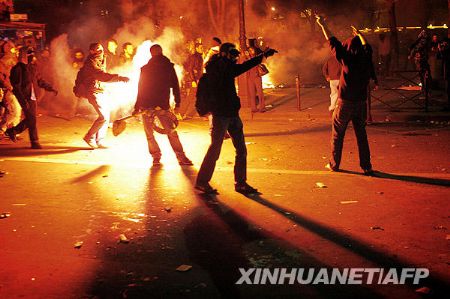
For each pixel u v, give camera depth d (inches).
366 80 319.3
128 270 199.9
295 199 281.3
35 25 806.5
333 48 312.3
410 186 299.1
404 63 1186.0
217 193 295.9
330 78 555.5
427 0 1378.0
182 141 466.6
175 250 217.8
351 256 207.0
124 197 292.5
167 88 356.8
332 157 337.1
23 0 1251.2
